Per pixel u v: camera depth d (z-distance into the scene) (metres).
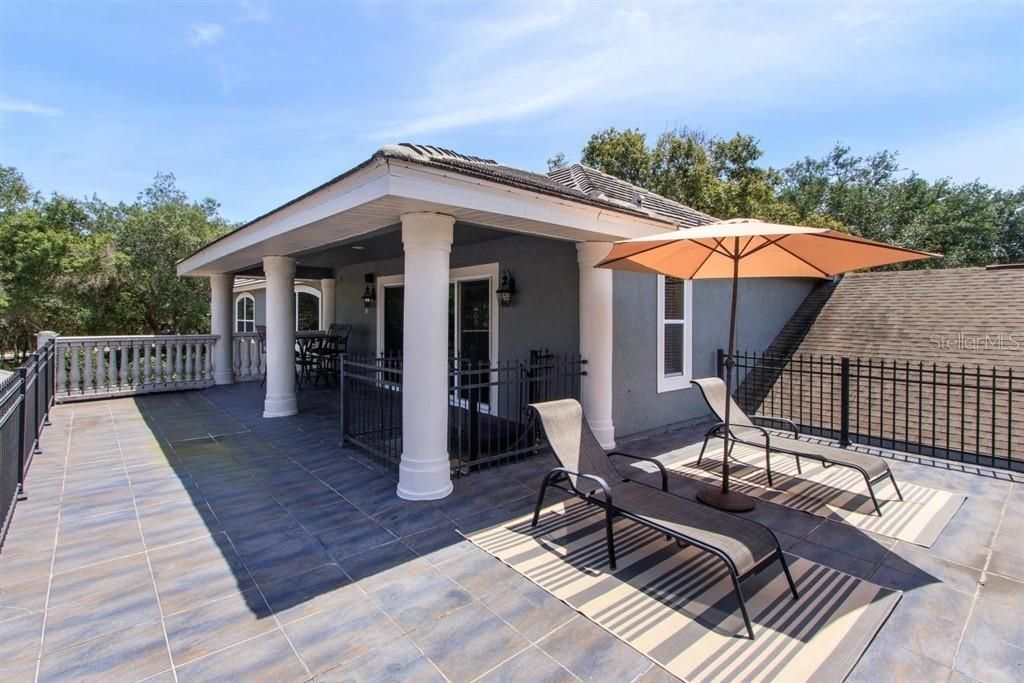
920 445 6.59
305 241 6.50
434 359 4.73
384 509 4.48
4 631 2.68
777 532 4.08
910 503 4.72
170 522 4.17
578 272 7.04
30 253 16.91
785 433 7.82
